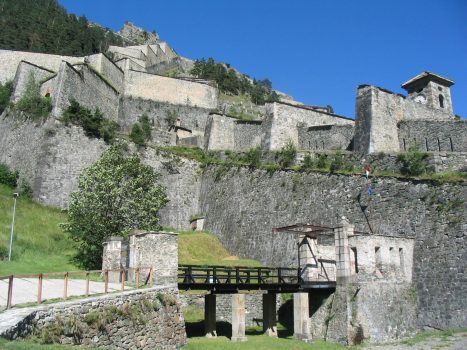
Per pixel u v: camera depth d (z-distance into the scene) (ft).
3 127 157.07
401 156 98.22
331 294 86.33
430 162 94.17
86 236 100.37
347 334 79.66
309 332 85.10
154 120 200.44
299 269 88.63
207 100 217.97
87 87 164.55
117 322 51.90
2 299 50.29
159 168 149.18
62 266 96.68
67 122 138.72
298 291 86.17
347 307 81.61
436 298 83.46
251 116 227.81
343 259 85.25
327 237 103.71
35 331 40.75
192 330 86.53
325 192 108.37
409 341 79.05
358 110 118.52
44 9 320.50
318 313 86.99
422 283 86.28
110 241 81.87
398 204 93.81
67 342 43.96
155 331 58.90
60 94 145.79
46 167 131.85
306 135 142.61
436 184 89.30
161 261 68.59
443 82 160.56
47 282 71.97
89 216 101.09
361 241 84.64
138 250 70.79
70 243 112.27
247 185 131.44
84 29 310.45
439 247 85.20
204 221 143.54
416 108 127.75
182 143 167.02
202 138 166.09
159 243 69.31
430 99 155.84
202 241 130.52
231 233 130.52
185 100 212.23
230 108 228.63
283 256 111.45
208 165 152.25
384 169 100.94
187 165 153.17
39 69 172.24
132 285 67.62
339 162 109.91
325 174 110.32
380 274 83.97
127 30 442.91
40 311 42.39
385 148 113.70
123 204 105.09
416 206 90.84
